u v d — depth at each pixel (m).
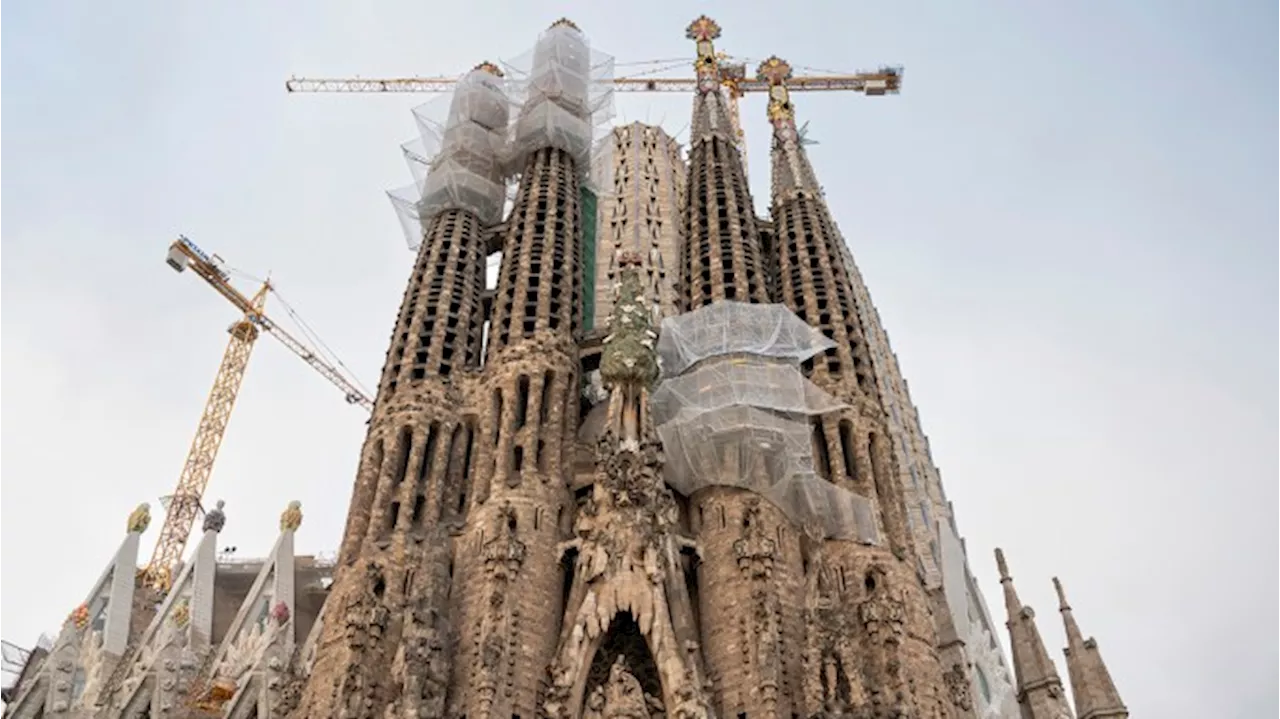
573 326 64.44
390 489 54.94
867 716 44.34
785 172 77.94
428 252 68.88
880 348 99.81
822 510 54.12
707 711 43.75
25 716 67.44
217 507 86.00
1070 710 63.22
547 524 52.75
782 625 48.56
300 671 62.22
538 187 72.25
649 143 96.44
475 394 60.72
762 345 59.38
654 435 53.62
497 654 46.03
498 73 85.06
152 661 69.00
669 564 48.75
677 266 82.75
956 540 86.12
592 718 44.34
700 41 93.69
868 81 131.88
